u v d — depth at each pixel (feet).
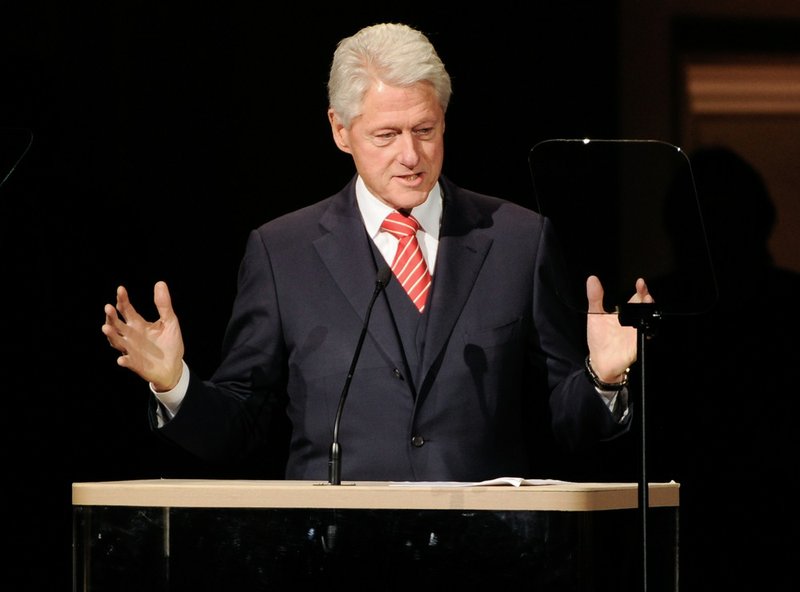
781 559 39.58
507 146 41.81
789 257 40.45
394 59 28.25
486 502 21.83
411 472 28.63
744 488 39.83
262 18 42.86
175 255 42.83
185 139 42.91
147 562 22.41
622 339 26.32
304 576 22.04
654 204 26.07
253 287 30.99
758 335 40.04
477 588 21.71
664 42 41.29
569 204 26.48
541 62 41.70
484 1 41.88
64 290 42.88
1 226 42.68
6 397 42.75
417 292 30.04
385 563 21.91
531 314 30.48
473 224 30.91
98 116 42.88
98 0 42.86
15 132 26.78
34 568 42.83
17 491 42.80
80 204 42.83
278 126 42.88
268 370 30.37
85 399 43.06
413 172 28.55
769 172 40.75
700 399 40.09
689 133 41.24
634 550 23.36
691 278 25.61
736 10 41.09
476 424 28.94
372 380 29.19
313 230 31.14
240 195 42.83
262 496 22.21
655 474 40.34
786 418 39.70
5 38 42.78
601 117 41.50
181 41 42.83
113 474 43.11
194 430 27.40
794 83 40.88
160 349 26.35
